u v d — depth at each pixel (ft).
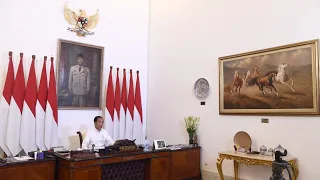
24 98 18.48
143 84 25.70
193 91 21.85
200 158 20.80
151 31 26.22
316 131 15.03
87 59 22.12
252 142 17.80
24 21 19.29
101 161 15.16
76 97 21.36
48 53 20.26
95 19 22.84
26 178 14.28
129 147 17.10
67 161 14.53
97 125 18.72
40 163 14.80
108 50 23.52
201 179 20.56
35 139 18.66
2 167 13.55
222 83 19.72
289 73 16.22
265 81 17.31
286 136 16.22
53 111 19.44
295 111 15.80
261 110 17.37
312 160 15.07
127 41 24.79
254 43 18.26
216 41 20.53
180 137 22.53
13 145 17.78
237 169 18.10
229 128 19.17
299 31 16.11
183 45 23.00
